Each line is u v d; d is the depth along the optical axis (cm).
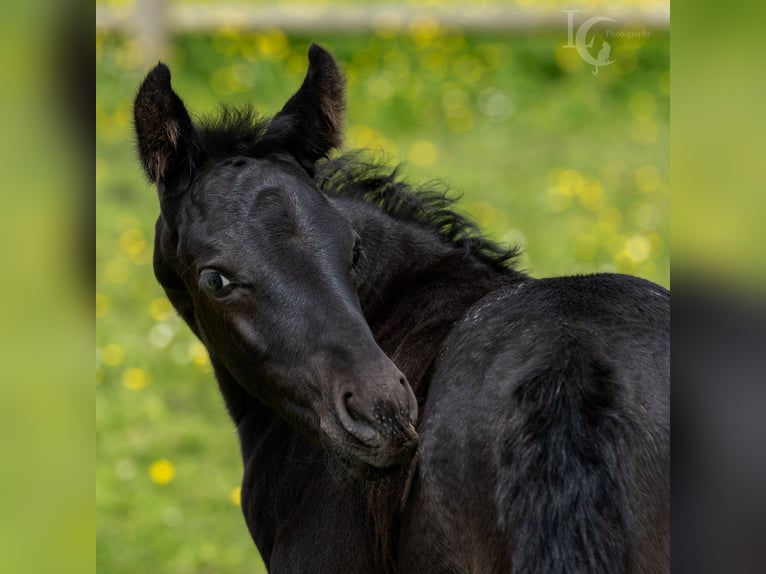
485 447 343
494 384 351
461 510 349
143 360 995
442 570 358
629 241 1126
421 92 1545
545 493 322
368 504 407
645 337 353
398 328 457
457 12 1571
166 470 815
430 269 469
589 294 373
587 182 1309
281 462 459
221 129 447
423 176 1292
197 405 945
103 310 1059
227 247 401
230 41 1584
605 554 314
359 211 486
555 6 1567
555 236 1177
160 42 1541
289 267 394
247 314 398
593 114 1526
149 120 434
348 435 372
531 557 318
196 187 426
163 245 454
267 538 469
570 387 336
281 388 395
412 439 364
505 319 373
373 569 407
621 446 329
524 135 1479
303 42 1614
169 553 756
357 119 1474
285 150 454
